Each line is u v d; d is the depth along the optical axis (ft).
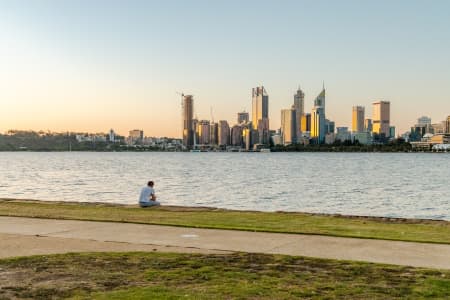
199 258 34.30
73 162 488.85
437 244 39.83
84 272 30.22
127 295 25.25
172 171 301.63
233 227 48.47
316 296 25.20
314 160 574.97
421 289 26.40
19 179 226.79
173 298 24.70
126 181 212.02
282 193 155.43
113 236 43.52
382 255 35.65
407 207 117.39
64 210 64.80
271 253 36.35
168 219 55.06
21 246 38.96
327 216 58.85
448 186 185.57
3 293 25.91
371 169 334.03
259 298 24.85
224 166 386.11
